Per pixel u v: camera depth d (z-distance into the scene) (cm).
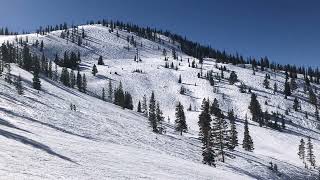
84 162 2534
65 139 3800
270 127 16900
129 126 9169
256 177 8100
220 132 8631
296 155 13400
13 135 2838
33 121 5338
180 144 8675
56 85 14300
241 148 12156
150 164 3416
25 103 7344
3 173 1588
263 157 10581
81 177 1931
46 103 8631
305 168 10812
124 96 16562
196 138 10775
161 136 9019
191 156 7544
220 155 8969
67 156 2598
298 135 16462
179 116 11400
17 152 2172
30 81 12188
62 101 10275
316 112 19900
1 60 12488
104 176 2152
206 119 8206
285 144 14712
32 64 17100
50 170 1908
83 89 18625
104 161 2859
